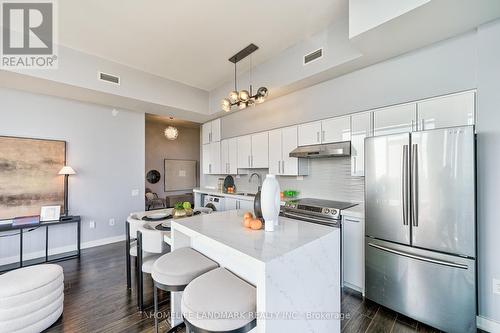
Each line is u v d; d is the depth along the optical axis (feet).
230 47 10.74
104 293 8.18
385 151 7.14
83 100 13.01
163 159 24.91
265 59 11.96
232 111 15.76
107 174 14.12
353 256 8.28
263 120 14.03
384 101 8.74
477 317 6.28
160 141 24.68
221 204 15.89
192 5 7.93
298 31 9.62
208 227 5.51
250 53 11.31
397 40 7.36
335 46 9.11
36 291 6.03
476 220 6.25
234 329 3.53
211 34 9.68
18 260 11.14
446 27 6.65
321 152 10.17
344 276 8.58
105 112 14.08
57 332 6.21
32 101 11.60
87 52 11.00
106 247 13.30
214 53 11.25
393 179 6.95
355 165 9.48
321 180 11.74
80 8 8.05
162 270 4.95
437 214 6.18
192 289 4.12
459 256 5.90
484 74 6.48
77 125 13.01
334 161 11.21
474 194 5.71
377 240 7.35
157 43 10.31
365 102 9.29
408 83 8.13
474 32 6.82
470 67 6.86
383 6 6.44
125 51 10.95
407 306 6.66
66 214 12.38
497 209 6.14
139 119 15.57
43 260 11.28
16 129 11.17
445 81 7.32
